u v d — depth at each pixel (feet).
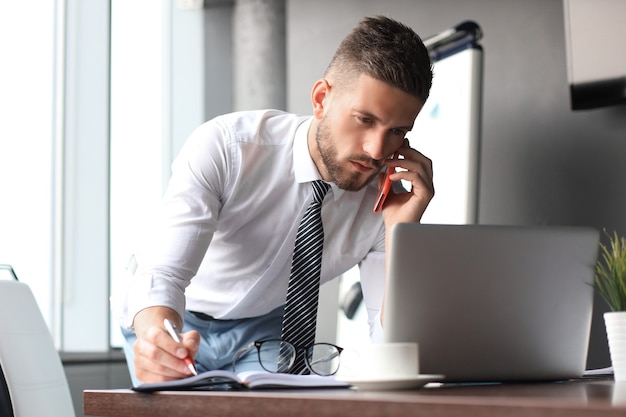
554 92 12.91
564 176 12.76
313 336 6.63
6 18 13.04
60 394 6.59
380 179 7.13
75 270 13.84
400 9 14.73
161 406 3.95
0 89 12.91
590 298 4.82
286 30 16.15
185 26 16.19
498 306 4.58
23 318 6.52
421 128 12.78
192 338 4.59
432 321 4.45
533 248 4.63
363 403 3.30
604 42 11.91
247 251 7.18
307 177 6.91
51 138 13.60
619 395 3.54
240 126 6.95
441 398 3.28
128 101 15.03
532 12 13.19
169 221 6.21
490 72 13.57
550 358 4.78
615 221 12.25
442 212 12.30
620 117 12.24
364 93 5.98
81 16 14.14
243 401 3.64
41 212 13.41
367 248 7.45
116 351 14.19
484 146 13.57
